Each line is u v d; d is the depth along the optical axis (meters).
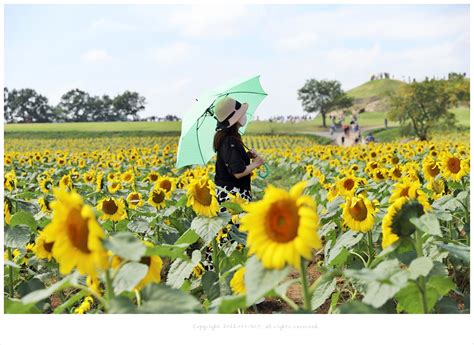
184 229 7.52
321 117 72.38
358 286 4.31
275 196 2.67
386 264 3.42
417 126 29.11
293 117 72.06
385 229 3.47
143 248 2.65
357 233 4.79
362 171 13.08
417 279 3.26
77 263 2.67
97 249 2.55
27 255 5.87
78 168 19.28
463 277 5.44
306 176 14.30
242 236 5.09
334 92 69.69
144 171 17.27
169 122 67.25
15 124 63.62
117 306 2.67
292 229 2.63
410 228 3.41
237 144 6.43
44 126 62.28
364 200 4.63
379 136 47.56
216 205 4.80
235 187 6.51
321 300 4.05
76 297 3.25
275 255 2.61
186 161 7.71
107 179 13.66
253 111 8.40
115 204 6.60
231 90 7.84
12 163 19.16
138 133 58.66
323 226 6.02
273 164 26.41
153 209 7.53
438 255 3.87
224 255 5.13
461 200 5.75
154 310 2.68
